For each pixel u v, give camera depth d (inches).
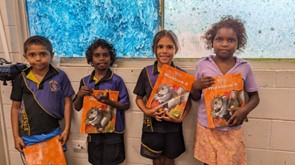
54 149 50.1
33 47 46.3
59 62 56.7
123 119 53.2
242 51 48.9
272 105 48.3
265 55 48.3
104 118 49.5
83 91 48.3
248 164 51.8
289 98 47.3
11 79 50.6
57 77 50.9
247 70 42.6
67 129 52.0
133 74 52.5
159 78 44.2
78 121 56.4
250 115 49.7
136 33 52.6
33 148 49.4
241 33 41.0
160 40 44.1
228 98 41.2
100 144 51.7
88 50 48.8
